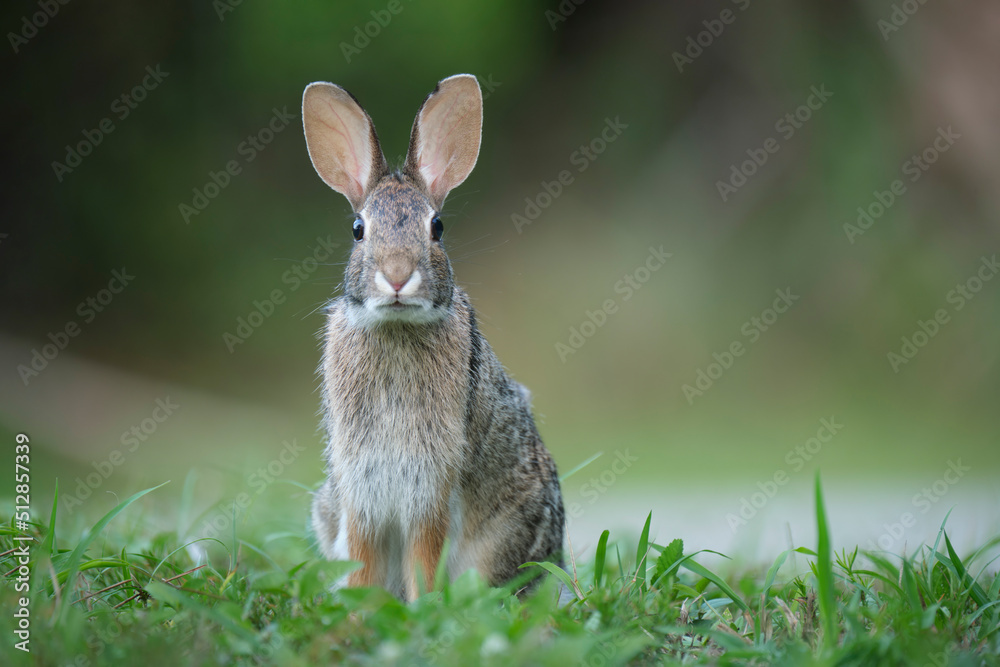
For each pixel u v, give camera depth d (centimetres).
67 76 1709
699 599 491
